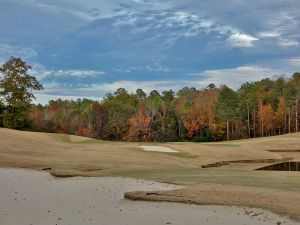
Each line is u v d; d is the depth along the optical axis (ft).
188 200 59.98
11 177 95.86
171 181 82.89
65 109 508.12
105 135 418.72
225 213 53.52
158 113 419.13
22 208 63.36
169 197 62.39
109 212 58.44
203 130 405.59
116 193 72.84
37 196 72.74
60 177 95.14
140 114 409.49
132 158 143.64
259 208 54.34
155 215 54.90
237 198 60.03
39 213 59.67
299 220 48.52
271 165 161.38
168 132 406.00
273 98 463.42
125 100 510.58
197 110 408.05
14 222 54.85
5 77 253.65
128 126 415.64
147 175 96.48
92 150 159.84
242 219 50.70
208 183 78.79
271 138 280.51
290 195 61.72
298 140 251.60
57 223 53.62
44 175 98.94
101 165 124.26
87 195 72.43
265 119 423.23
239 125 432.66
